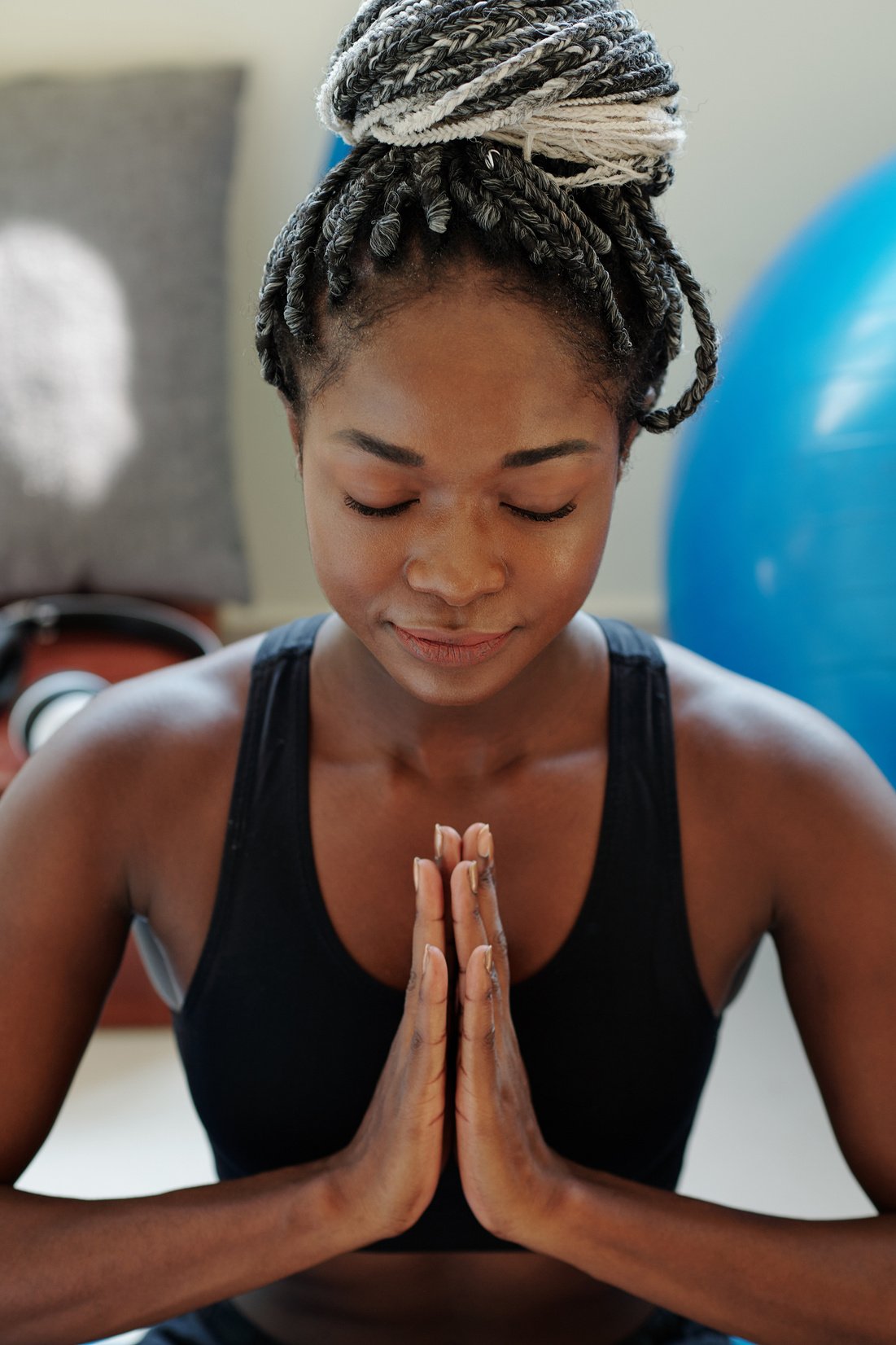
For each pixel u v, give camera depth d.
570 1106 0.81
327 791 0.79
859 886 0.79
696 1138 1.67
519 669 0.67
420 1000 0.70
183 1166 1.62
